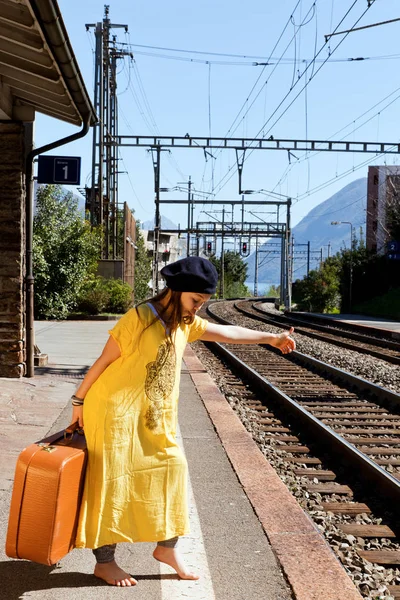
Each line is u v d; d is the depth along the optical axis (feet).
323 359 54.75
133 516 10.82
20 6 18.67
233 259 342.64
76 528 10.66
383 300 163.22
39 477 10.14
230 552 12.98
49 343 53.42
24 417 24.77
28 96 30.78
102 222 107.86
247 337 11.96
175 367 10.96
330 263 207.41
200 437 22.80
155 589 11.30
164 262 302.45
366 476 20.20
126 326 10.65
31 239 33.68
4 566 12.16
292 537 13.70
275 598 11.14
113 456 10.62
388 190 178.50
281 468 21.18
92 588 11.28
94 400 10.75
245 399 34.58
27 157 32.83
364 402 34.04
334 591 11.28
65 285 87.56
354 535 15.60
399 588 12.57
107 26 111.96
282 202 159.43
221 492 16.76
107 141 114.62
